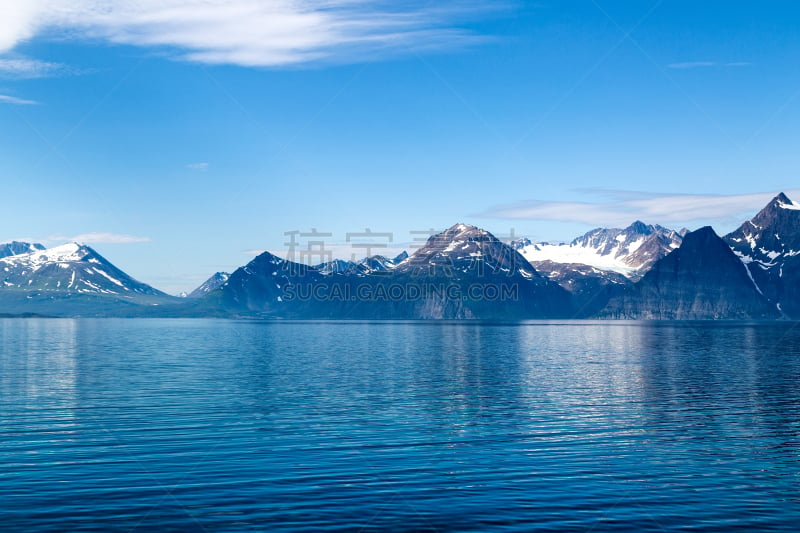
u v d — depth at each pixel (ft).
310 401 245.86
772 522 117.91
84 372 353.51
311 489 134.10
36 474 142.51
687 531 114.01
